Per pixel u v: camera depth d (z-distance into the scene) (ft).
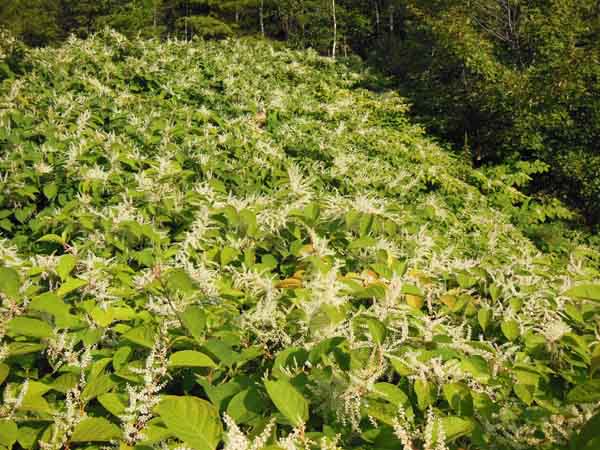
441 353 7.68
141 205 15.80
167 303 8.97
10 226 16.93
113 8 153.69
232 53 57.41
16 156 19.40
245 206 14.19
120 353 7.61
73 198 17.88
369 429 6.72
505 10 61.05
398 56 79.82
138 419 6.24
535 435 6.84
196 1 140.67
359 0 132.46
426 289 11.32
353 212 13.70
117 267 10.64
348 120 42.98
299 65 57.72
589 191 46.50
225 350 7.92
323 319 8.34
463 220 30.17
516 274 11.86
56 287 10.23
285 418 6.61
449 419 6.24
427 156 40.88
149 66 39.42
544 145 50.31
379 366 7.04
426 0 62.95
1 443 5.95
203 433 5.57
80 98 28.40
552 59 49.26
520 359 8.45
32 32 158.92
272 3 139.85
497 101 51.57
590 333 9.70
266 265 12.42
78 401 6.80
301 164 27.99
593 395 6.47
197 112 29.76
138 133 24.90
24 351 7.40
